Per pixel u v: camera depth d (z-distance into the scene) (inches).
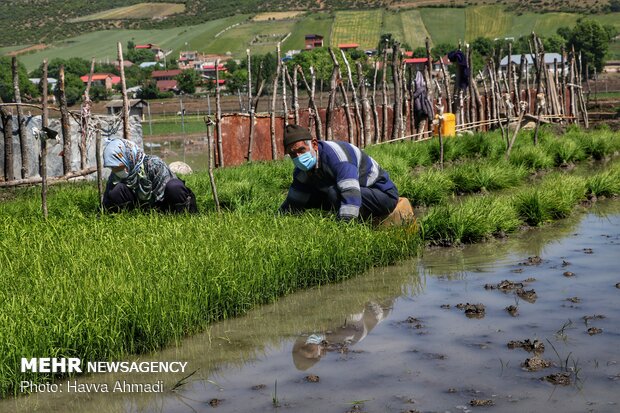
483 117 951.6
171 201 340.5
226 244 265.3
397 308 238.4
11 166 550.6
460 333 208.7
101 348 197.6
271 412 161.6
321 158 310.7
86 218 335.9
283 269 260.7
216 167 635.5
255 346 208.1
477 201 380.2
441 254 319.9
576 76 1138.7
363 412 158.4
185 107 3878.0
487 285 258.7
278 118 714.8
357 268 288.8
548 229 369.4
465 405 159.6
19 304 204.8
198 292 229.8
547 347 193.2
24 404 173.8
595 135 762.8
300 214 324.5
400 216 327.6
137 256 251.3
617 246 321.1
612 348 190.4
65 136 555.5
